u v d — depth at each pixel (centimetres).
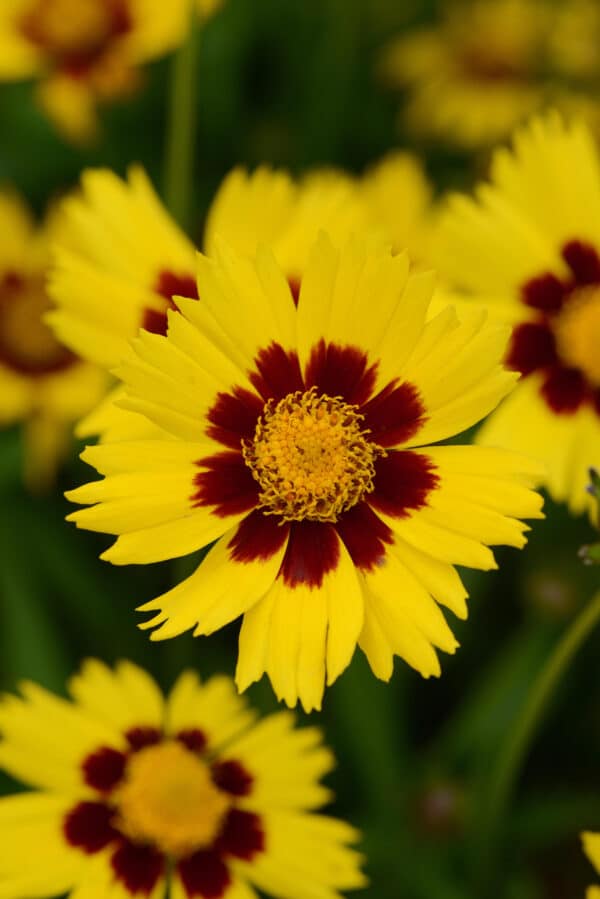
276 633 29
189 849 33
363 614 29
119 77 40
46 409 39
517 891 37
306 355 30
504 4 52
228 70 47
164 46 40
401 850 37
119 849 33
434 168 50
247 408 30
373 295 30
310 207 34
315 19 48
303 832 33
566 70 49
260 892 37
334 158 48
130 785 33
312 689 29
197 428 30
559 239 35
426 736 40
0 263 40
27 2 41
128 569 40
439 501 30
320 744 38
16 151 46
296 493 30
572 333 34
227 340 30
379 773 37
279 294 30
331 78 48
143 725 34
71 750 33
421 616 29
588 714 40
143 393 29
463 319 30
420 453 30
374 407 30
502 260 35
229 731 34
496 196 35
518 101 48
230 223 34
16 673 38
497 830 37
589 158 35
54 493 41
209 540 30
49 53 41
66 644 40
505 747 35
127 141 48
